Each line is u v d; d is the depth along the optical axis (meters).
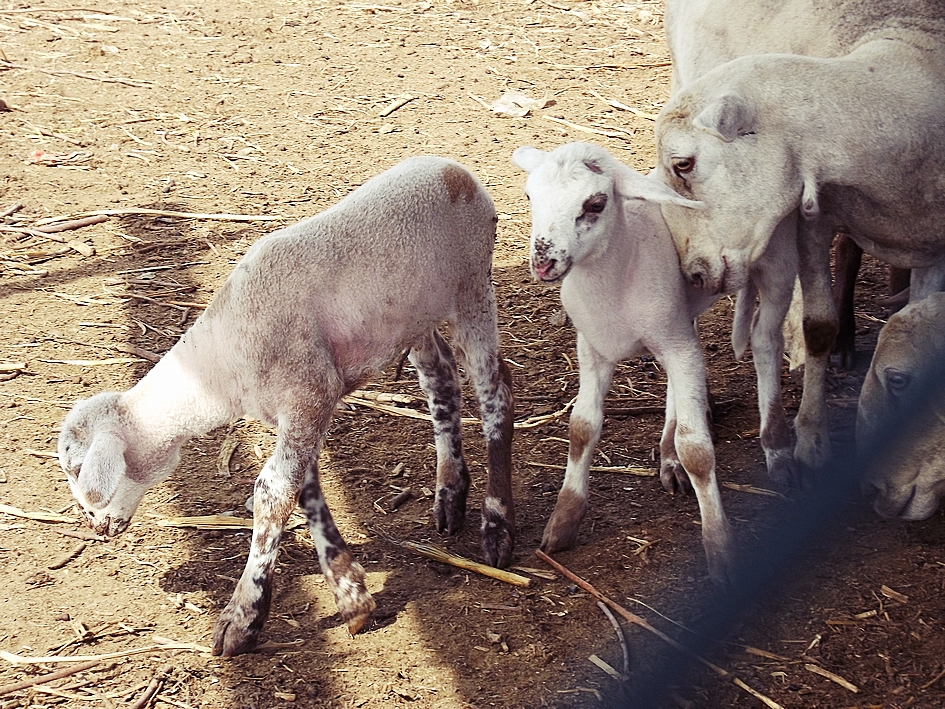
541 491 1.67
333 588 1.40
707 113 1.44
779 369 1.62
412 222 1.46
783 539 1.49
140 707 1.30
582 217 1.31
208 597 1.47
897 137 1.49
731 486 1.65
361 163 2.77
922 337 1.44
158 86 3.27
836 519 1.56
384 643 1.38
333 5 4.00
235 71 3.39
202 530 1.59
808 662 1.33
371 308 1.44
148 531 1.59
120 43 3.61
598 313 1.42
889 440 1.43
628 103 3.12
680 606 1.42
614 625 1.39
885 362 1.46
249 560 1.38
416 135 2.93
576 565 1.50
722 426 1.81
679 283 1.44
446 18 3.87
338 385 1.42
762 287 1.58
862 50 1.59
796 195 1.49
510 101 3.11
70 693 1.32
